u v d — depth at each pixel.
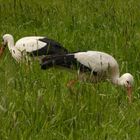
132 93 13.35
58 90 12.09
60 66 13.92
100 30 19.36
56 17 21.38
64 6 23.11
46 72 13.98
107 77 14.13
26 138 9.92
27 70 13.69
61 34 18.91
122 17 20.81
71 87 12.58
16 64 14.29
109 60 14.16
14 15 21.59
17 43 16.03
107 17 20.67
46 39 16.00
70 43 17.80
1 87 12.10
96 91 12.10
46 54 15.48
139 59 15.77
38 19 21.28
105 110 11.41
